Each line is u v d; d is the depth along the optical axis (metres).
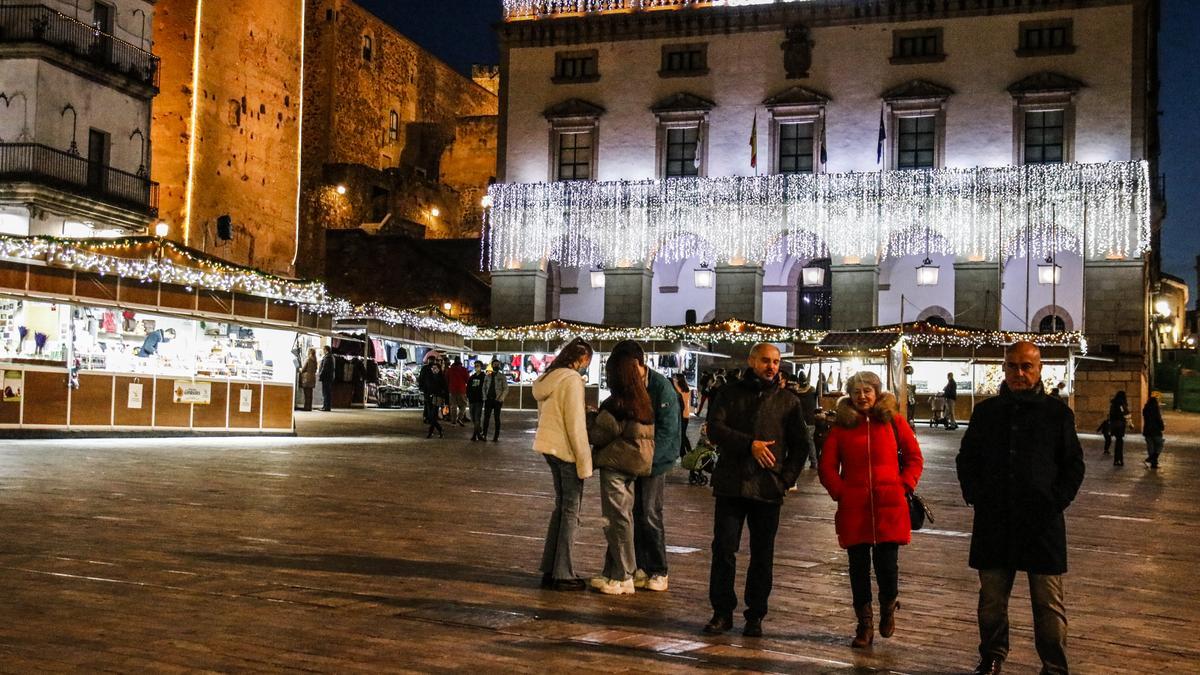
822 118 58.19
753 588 8.38
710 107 59.62
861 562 8.20
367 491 16.94
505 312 61.81
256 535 12.20
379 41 82.31
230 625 8.09
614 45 61.34
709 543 13.09
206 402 27.61
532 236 61.56
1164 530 15.80
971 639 8.59
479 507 15.44
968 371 47.81
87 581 9.44
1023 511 7.14
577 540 12.84
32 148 39.72
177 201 49.53
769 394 8.44
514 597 9.44
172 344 26.94
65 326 24.78
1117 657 8.20
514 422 41.12
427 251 69.56
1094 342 53.19
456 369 37.41
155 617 8.26
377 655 7.41
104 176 43.25
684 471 22.80
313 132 75.94
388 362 51.84
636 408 9.75
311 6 76.75
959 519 16.22
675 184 59.78
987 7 56.25
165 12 49.75
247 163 54.47
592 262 62.00
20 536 11.50
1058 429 7.21
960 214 55.53
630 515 9.80
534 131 62.25
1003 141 55.88
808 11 58.47
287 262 58.25
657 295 63.16
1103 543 14.28
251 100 54.78
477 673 7.07
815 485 20.59
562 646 7.84
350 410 46.06
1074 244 54.38
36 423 24.20
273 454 23.19
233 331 28.33
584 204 60.97
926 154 57.16
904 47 57.44
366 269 69.44
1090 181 54.16
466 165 88.88
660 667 7.39
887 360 43.66
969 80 56.47
